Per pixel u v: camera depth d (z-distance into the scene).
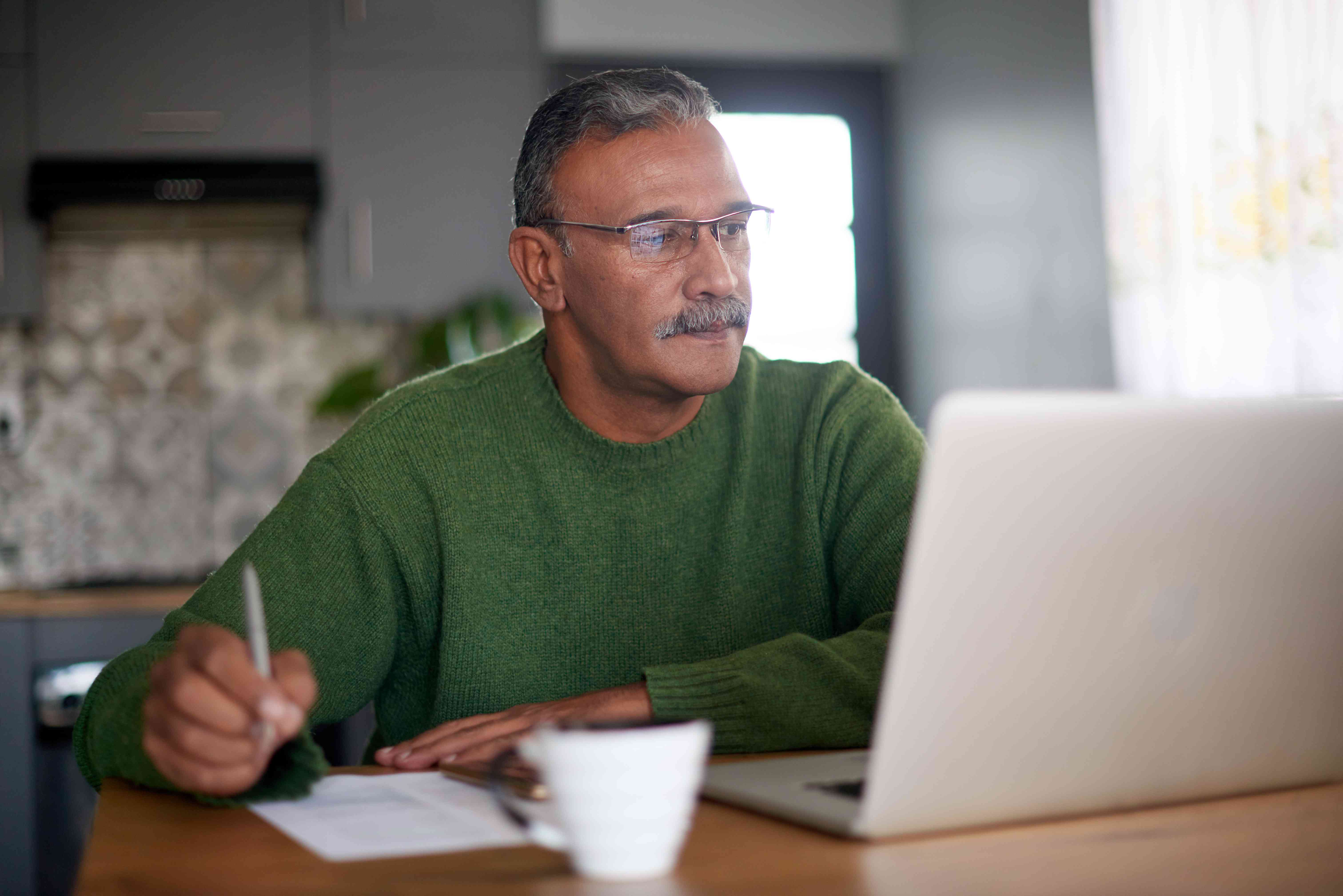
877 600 1.25
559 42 3.13
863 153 3.31
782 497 1.34
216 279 3.20
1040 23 2.51
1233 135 2.03
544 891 0.61
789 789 0.78
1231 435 0.69
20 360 3.11
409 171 3.04
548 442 1.29
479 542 1.26
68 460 3.12
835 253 3.30
